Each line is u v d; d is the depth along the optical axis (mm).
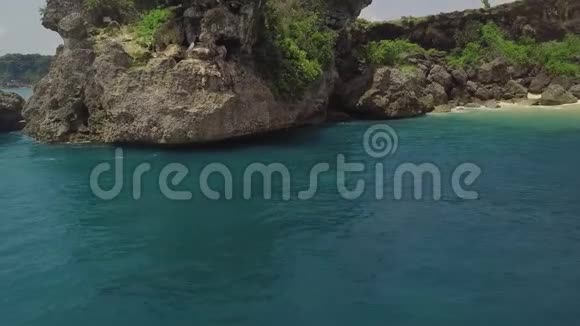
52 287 9758
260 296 9242
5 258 11156
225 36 23016
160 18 24281
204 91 22094
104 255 11281
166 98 21922
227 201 15156
